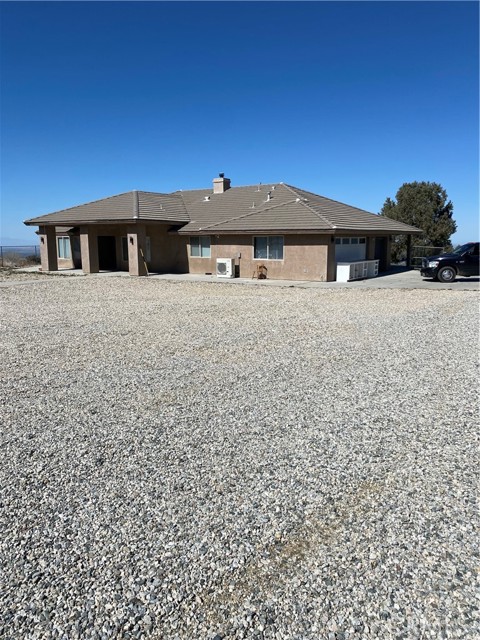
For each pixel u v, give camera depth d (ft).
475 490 12.65
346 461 14.33
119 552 10.38
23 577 9.67
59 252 114.11
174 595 9.15
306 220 74.64
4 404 19.54
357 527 11.14
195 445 15.48
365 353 27.61
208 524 11.30
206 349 28.94
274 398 19.88
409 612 8.66
